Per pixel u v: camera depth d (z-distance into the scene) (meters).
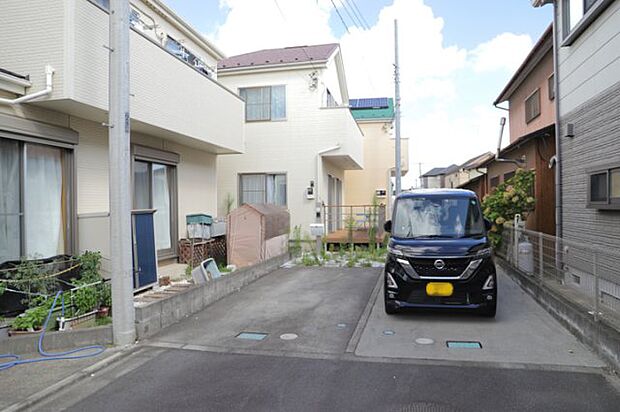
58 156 6.69
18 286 5.25
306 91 13.97
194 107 9.11
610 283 4.63
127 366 4.46
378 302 7.02
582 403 3.47
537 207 9.22
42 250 6.37
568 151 7.49
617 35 5.82
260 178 14.27
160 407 3.55
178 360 4.60
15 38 5.92
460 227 6.60
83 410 3.53
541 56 10.84
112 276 5.07
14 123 5.71
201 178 11.13
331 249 12.59
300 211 13.95
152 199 9.08
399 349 4.84
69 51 5.77
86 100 6.04
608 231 6.11
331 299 7.25
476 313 6.19
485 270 5.85
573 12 7.17
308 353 4.76
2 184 5.81
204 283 6.91
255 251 9.77
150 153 8.74
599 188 6.35
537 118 11.79
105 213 7.05
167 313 5.82
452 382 3.91
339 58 16.47
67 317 5.31
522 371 4.14
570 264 5.91
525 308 6.45
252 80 14.37
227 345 5.05
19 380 4.05
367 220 15.75
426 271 5.90
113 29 5.05
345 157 14.37
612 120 5.97
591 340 4.66
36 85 5.85
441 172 45.81
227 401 3.63
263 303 7.05
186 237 10.25
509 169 12.51
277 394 3.74
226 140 10.62
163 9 9.87
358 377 4.07
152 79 7.65
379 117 20.66
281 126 14.09
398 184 15.35
